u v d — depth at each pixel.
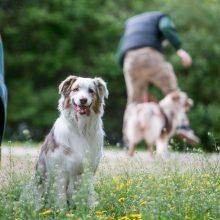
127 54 15.39
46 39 30.03
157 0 30.84
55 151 7.50
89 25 30.59
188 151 9.65
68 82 7.68
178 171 8.76
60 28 30.16
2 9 29.91
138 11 30.55
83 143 7.53
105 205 7.52
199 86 29.25
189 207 7.00
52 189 7.45
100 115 7.68
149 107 14.77
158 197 6.80
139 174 8.38
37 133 29.19
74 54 30.30
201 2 29.88
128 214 7.10
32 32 30.28
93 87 7.59
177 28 29.78
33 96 29.06
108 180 8.48
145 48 15.19
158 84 15.35
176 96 15.16
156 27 15.29
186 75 29.22
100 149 7.71
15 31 29.22
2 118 8.16
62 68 30.34
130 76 15.42
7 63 29.72
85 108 7.40
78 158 7.48
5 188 7.95
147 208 6.70
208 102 29.67
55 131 7.60
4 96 7.99
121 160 9.62
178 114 15.15
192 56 28.86
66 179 7.53
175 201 6.95
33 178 7.80
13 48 30.47
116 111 30.52
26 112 28.45
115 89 30.00
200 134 28.03
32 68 30.25
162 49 15.41
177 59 28.50
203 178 8.23
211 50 29.11
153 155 9.98
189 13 29.64
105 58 29.22
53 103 28.91
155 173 8.62
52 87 29.75
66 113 7.56
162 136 15.02
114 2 31.00
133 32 15.40
